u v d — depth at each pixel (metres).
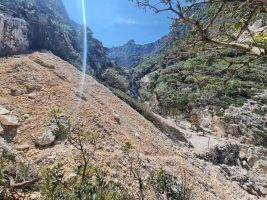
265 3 4.34
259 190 30.61
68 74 23.86
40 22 58.94
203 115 61.31
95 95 23.25
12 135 14.33
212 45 4.91
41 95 17.98
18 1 59.16
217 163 33.81
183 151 25.78
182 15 4.69
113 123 19.45
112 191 8.55
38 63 22.56
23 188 9.41
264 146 50.66
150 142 21.20
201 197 16.42
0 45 46.38
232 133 53.06
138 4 4.68
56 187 7.25
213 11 4.91
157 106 72.62
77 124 16.27
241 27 4.81
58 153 13.02
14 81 18.55
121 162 14.33
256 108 60.56
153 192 12.91
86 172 8.42
